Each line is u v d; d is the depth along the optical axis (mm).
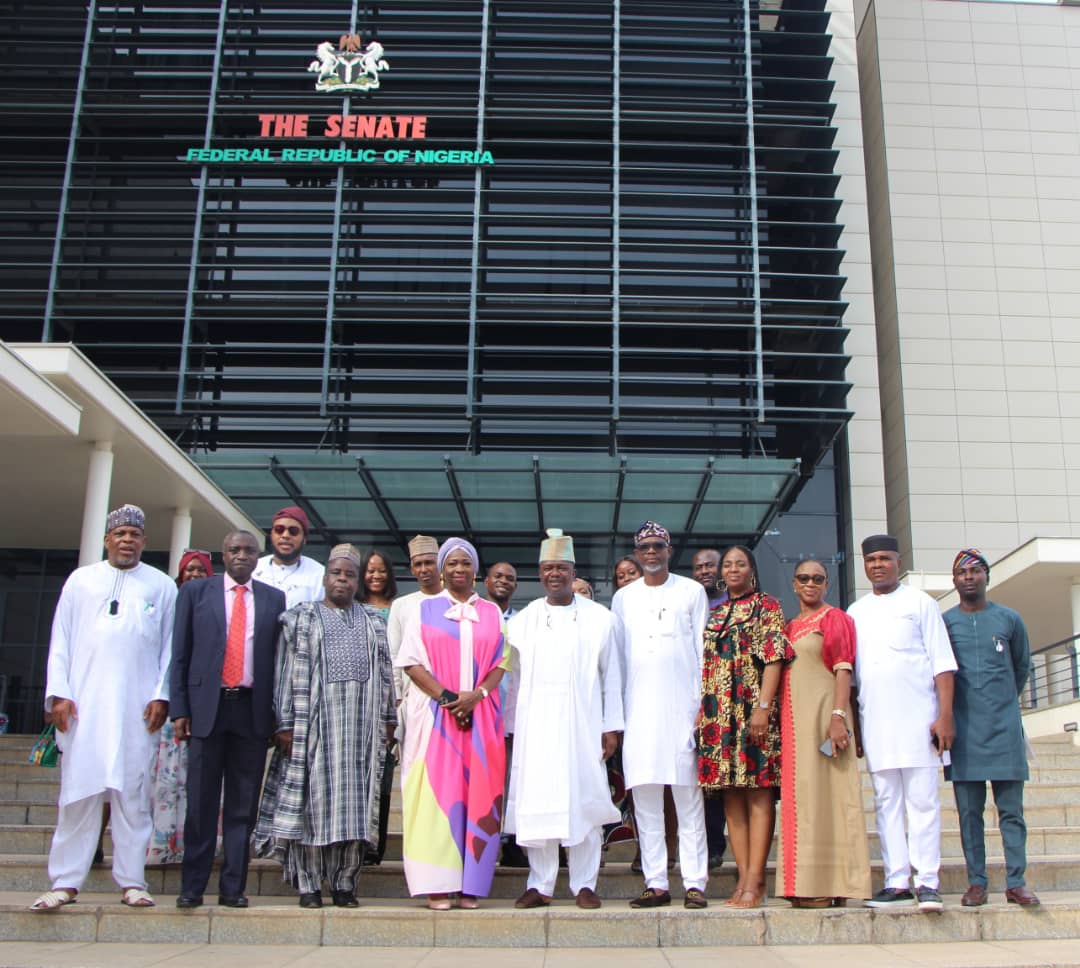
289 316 22188
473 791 5812
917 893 5629
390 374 22297
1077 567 17859
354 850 5680
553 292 22969
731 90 24828
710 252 23625
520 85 24281
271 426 22266
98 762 5496
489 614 6250
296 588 6688
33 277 22438
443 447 22297
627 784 5938
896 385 26562
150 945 5199
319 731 5742
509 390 22609
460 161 22953
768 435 23391
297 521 6828
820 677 5918
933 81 28516
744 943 5305
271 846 5797
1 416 12086
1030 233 27484
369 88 23328
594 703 6027
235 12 23844
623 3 24672
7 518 18438
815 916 5367
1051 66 28734
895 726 5793
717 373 23000
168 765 6465
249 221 22750
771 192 24719
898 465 26250
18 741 12391
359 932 5297
